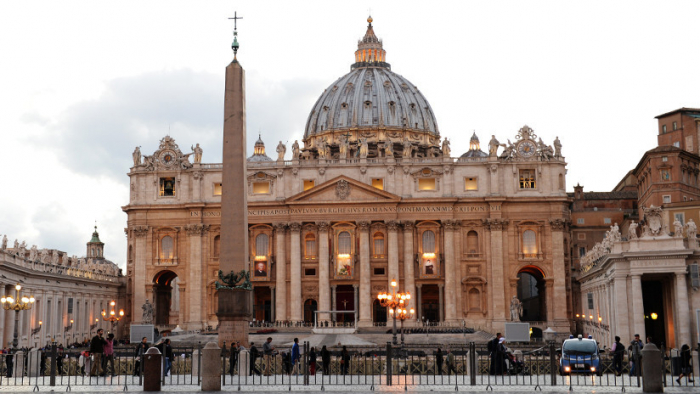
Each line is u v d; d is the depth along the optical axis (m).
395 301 79.06
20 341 76.75
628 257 61.19
